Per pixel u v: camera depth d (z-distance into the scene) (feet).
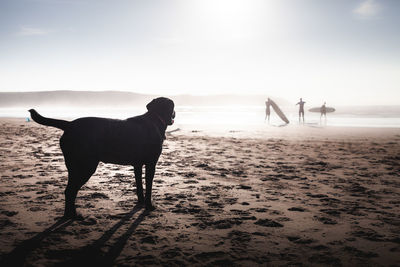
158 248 10.03
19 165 23.68
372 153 33.09
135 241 10.55
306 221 12.80
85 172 12.00
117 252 9.68
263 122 87.92
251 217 13.16
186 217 13.11
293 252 9.87
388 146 38.75
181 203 15.07
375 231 11.75
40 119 11.95
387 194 17.34
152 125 14.10
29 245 9.99
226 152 32.96
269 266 8.93
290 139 46.42
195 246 10.23
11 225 11.69
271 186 18.83
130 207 14.34
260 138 47.65
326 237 11.12
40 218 12.51
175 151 32.99
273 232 11.56
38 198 15.26
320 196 16.72
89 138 11.93
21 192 16.29
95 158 12.08
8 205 14.10
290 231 11.68
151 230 11.59
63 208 13.84
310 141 43.88
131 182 19.06
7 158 26.68
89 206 14.32
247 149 35.60
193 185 18.65
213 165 25.31
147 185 14.08
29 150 31.65
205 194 16.75
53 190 16.78
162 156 29.48
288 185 19.15
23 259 9.04
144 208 14.26
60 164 24.38
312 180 20.58
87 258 9.21
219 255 9.60
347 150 35.24
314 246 10.33
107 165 24.57
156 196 16.22
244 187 18.37
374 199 16.30
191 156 29.76
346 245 10.43
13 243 10.10
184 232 11.44
